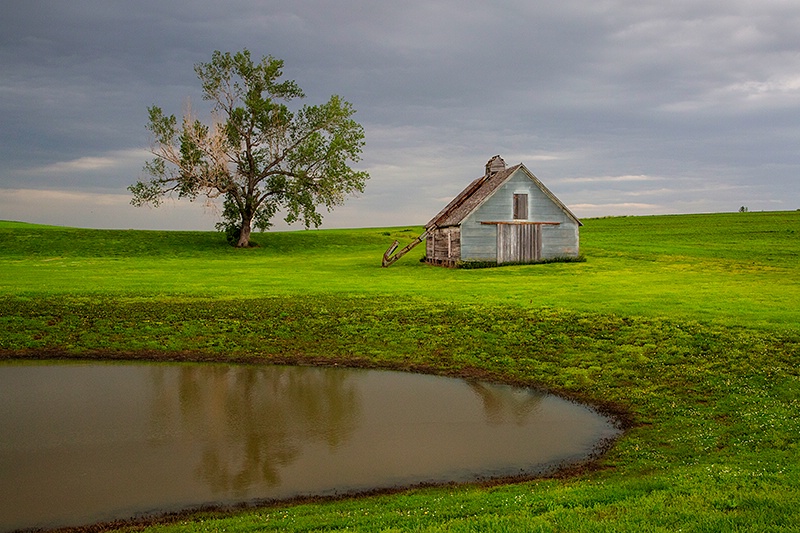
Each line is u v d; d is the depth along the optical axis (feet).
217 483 42.98
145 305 109.91
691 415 56.18
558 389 67.82
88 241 264.11
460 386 69.82
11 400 64.03
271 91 270.67
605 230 305.12
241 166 270.67
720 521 28.53
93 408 61.21
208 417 58.44
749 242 230.27
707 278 140.36
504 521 29.76
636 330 85.61
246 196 271.90
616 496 33.45
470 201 187.32
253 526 32.22
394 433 53.88
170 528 33.40
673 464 43.37
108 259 221.25
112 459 47.75
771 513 29.37
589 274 152.25
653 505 31.24
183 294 122.01
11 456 48.47
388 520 31.65
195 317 100.73
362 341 88.28
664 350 76.89
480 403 63.21
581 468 44.80
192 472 45.03
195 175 254.88
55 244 254.68
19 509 39.11
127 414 59.36
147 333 92.32
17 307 106.01
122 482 43.27
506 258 179.01
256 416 58.80
